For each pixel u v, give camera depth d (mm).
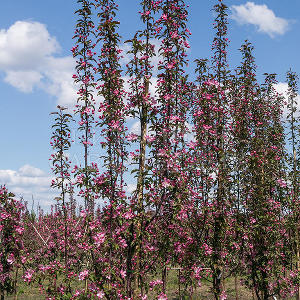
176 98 8352
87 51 9047
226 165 8977
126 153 8242
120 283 7656
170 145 7770
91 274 7605
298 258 10438
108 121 8016
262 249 9367
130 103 7812
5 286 10523
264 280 9258
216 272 8797
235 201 9227
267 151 10273
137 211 7543
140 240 7539
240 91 10664
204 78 9602
